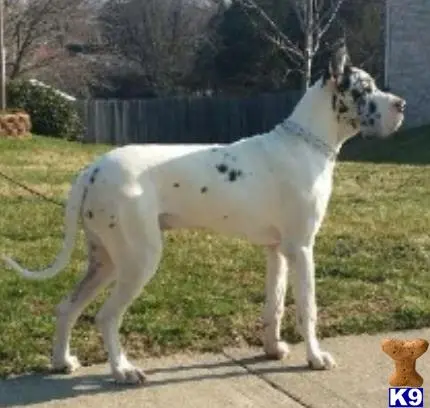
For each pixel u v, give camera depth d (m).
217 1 20.09
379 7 15.70
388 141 11.83
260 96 14.20
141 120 13.99
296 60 13.23
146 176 2.59
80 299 2.74
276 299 2.89
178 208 2.64
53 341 2.87
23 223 5.07
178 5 22.31
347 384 2.68
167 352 2.96
